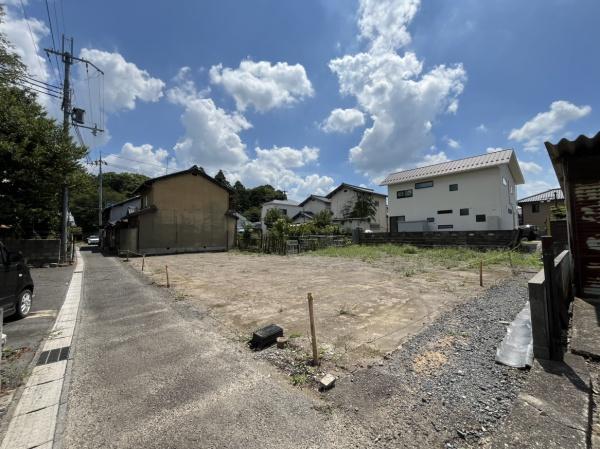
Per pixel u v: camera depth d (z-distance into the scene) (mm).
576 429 1819
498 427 1987
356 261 11906
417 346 3402
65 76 13867
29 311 5383
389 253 13945
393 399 2389
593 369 2604
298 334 3896
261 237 19094
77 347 3744
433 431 2002
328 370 2924
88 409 2408
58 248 12734
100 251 22188
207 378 2852
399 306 5102
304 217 36625
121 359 3344
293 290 6621
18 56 11578
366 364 3012
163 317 4938
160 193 18594
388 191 22062
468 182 17906
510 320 4172
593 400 2215
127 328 4438
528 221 26609
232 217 21969
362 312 4816
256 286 7234
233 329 4254
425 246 15820
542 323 2717
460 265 9781
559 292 3375
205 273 9719
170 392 2621
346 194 31062
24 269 5242
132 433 2102
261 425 2137
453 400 2336
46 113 12922
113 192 43250
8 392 2699
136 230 17812
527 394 2195
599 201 4414
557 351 2773
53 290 7457
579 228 4559
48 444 2025
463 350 3248
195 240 19844
